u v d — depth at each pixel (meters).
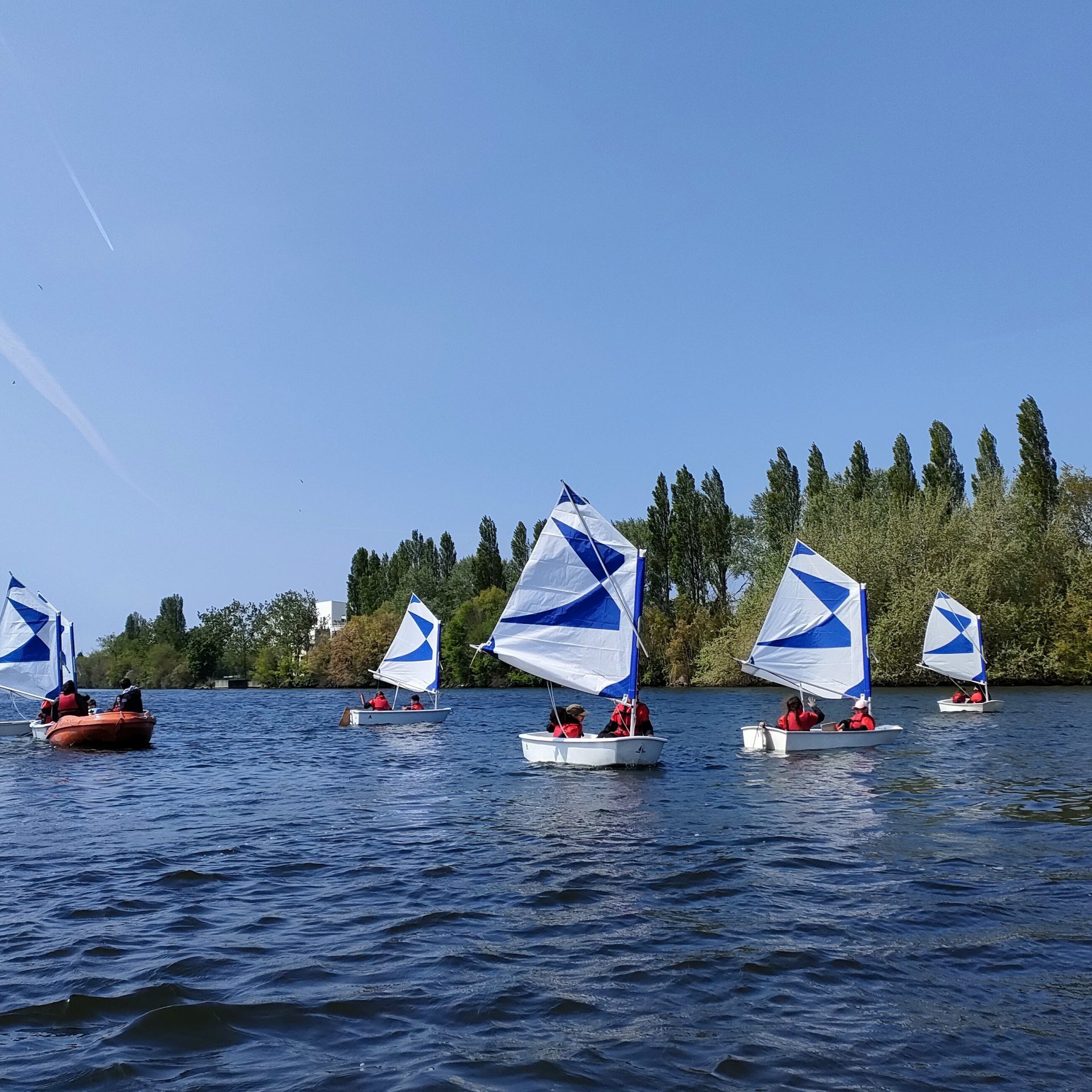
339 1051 6.75
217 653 147.62
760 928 9.61
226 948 9.20
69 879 12.33
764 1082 6.18
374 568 129.00
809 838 14.44
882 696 60.09
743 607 78.62
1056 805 17.34
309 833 15.81
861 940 9.15
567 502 24.34
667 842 14.28
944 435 84.06
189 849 14.40
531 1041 6.88
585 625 24.28
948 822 15.71
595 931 9.60
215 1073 6.41
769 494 89.19
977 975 8.13
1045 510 75.44
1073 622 67.44
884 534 70.69
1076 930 9.35
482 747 33.22
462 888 11.55
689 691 78.56
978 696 45.50
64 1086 6.21
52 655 36.44
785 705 28.88
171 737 40.88
